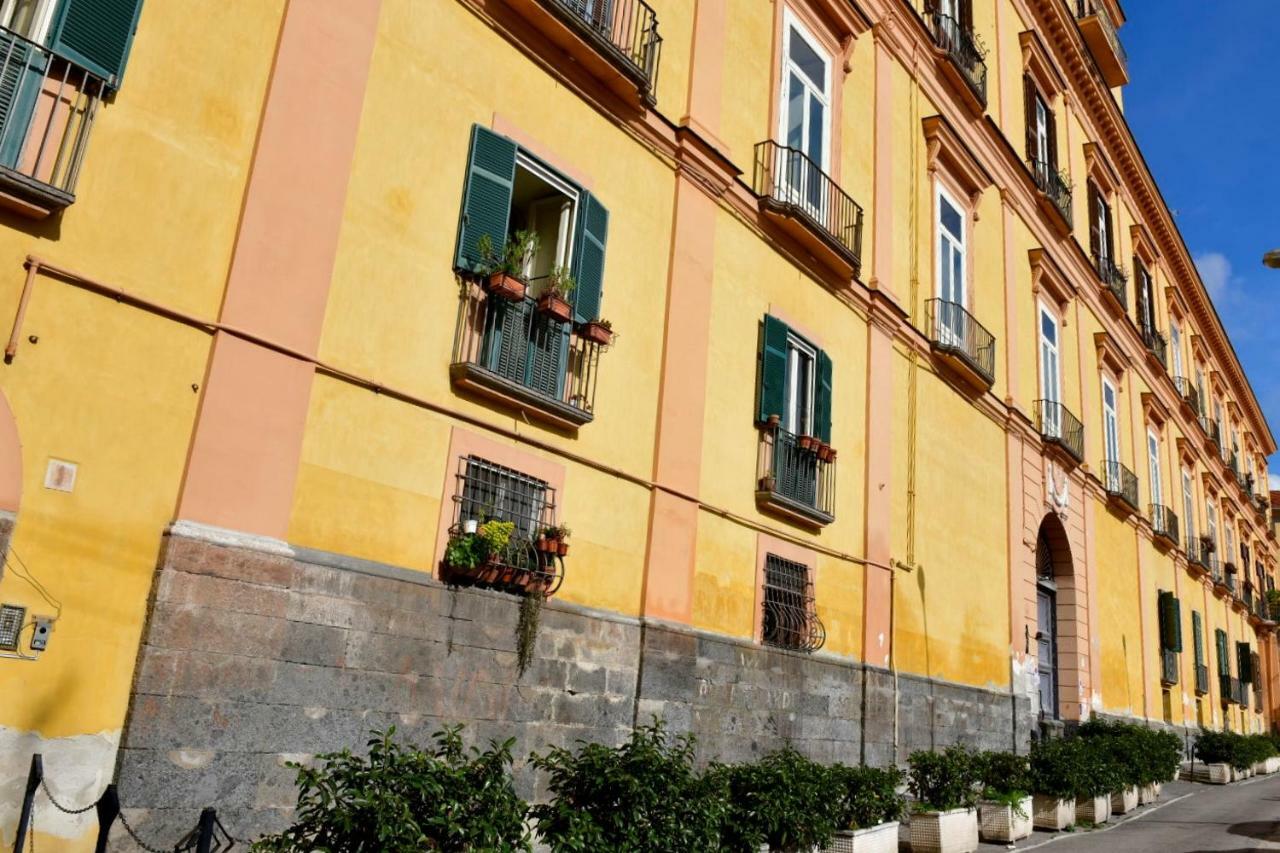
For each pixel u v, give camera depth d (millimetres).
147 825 6223
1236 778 23172
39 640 6059
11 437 6086
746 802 7965
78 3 6543
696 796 7043
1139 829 13422
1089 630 21359
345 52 8195
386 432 8102
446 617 8188
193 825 6418
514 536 8883
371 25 8445
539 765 6809
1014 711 17125
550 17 9742
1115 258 27094
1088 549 22031
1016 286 20000
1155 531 27219
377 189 8312
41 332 6285
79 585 6262
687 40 12008
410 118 8664
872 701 13234
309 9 7973
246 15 7605
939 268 16953
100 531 6398
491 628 8516
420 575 8102
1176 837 12602
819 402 13180
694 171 11656
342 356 7875
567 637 9195
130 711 6316
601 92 10578
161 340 6840
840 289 14125
